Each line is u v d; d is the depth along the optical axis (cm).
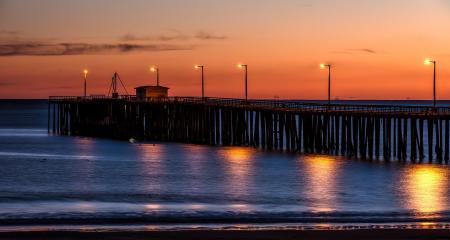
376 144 7838
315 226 4166
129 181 6103
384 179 6131
